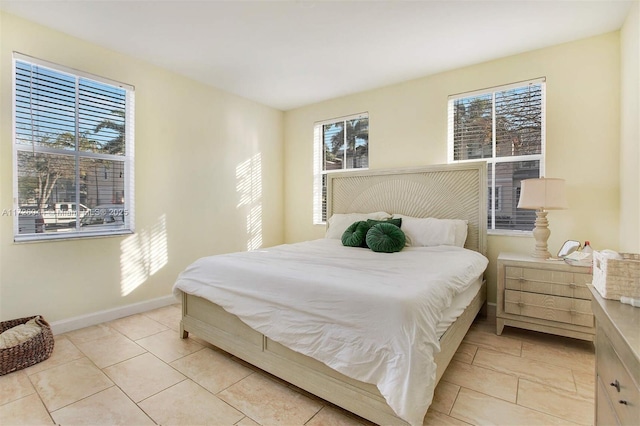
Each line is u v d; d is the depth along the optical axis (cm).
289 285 187
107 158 300
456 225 313
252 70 341
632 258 127
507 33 268
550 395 181
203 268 241
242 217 423
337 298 166
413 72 346
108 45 288
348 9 234
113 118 304
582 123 278
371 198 388
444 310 179
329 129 446
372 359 148
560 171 288
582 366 215
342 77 360
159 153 334
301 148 469
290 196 482
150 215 328
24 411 167
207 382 195
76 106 280
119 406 171
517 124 312
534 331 279
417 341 140
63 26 257
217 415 164
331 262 232
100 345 245
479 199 318
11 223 245
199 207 373
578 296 240
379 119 392
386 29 261
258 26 257
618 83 263
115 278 302
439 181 342
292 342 178
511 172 317
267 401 176
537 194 260
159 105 333
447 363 179
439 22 251
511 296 264
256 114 442
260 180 449
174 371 208
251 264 224
